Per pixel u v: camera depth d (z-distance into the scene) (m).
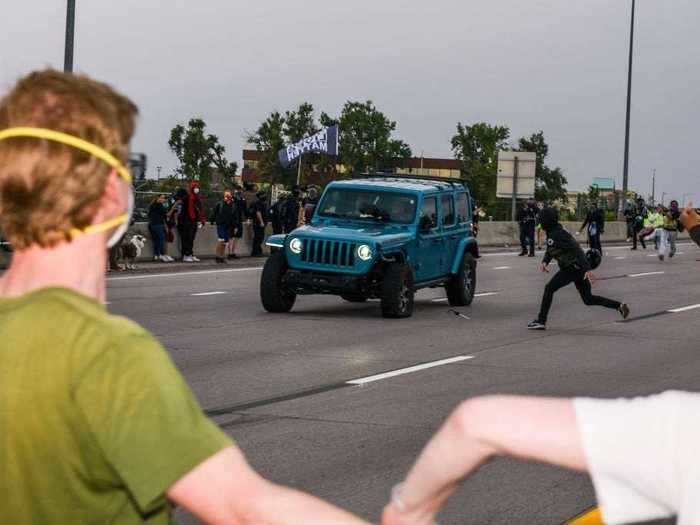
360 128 113.38
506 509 6.75
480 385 11.52
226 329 16.14
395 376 12.04
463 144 112.00
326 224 19.33
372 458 8.01
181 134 96.94
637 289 26.00
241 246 34.38
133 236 26.78
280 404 10.20
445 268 20.44
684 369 13.07
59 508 1.77
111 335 1.75
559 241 17.36
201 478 1.72
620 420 1.56
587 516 2.34
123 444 1.70
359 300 19.03
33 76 1.89
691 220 3.54
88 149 1.84
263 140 108.50
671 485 1.53
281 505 1.73
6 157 1.83
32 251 1.88
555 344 15.31
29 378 1.74
